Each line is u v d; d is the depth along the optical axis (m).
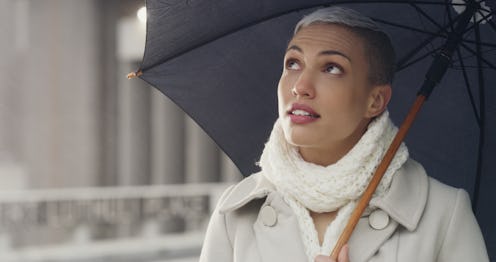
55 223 14.11
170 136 19.42
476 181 2.58
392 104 2.59
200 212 16.70
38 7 16.47
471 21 2.42
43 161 16.31
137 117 18.56
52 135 16.36
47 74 16.39
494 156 2.57
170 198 16.34
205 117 2.56
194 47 2.43
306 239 2.14
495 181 2.59
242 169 2.64
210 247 2.30
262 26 2.46
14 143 22.11
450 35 2.36
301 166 2.10
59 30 16.42
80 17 16.56
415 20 2.43
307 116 2.07
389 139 2.17
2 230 13.48
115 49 17.30
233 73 2.53
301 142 2.08
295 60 2.13
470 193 2.63
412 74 2.53
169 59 2.43
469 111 2.56
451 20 2.36
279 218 2.19
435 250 2.10
